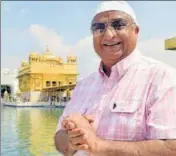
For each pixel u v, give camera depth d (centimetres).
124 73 191
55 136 214
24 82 5325
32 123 2148
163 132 156
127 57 194
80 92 226
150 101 172
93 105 200
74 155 197
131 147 156
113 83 195
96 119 190
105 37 192
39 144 1188
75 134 161
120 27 191
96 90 208
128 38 192
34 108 4116
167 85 168
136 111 175
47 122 2164
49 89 4675
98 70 212
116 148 157
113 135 177
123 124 175
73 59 5306
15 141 1306
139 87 180
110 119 183
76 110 214
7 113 3191
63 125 167
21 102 4481
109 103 188
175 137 154
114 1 196
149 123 165
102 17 195
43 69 5156
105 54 197
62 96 4216
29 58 5153
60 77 5238
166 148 152
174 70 178
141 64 188
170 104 163
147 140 157
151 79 178
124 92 184
